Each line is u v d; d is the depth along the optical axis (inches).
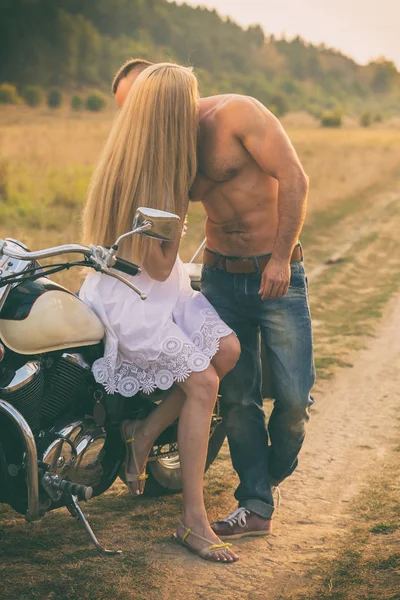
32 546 130.4
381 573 121.0
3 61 5940.0
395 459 176.6
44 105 4665.4
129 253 126.2
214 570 123.7
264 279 132.0
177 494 156.1
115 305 126.3
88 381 127.3
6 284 113.3
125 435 130.6
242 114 128.9
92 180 130.0
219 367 129.7
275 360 138.3
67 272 305.4
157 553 128.8
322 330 306.0
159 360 125.3
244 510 137.1
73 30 6387.8
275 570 124.3
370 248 496.7
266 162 128.6
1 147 975.0
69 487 118.0
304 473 168.7
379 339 293.9
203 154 131.7
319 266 439.2
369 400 223.6
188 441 126.5
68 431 121.0
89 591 115.6
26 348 114.5
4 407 112.3
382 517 143.8
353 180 882.1
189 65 135.8
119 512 146.0
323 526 141.7
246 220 135.2
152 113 123.5
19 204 531.2
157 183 124.4
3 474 116.7
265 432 142.6
